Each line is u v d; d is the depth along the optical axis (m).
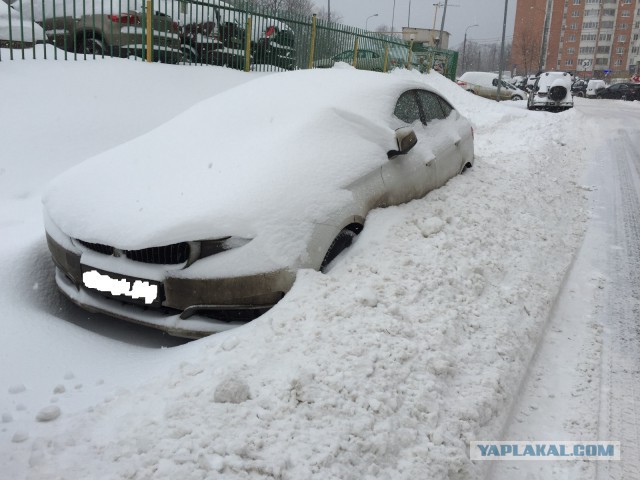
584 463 2.70
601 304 4.41
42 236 4.79
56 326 3.64
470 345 3.30
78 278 3.76
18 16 9.55
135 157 4.43
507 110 20.97
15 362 3.15
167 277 3.42
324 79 5.21
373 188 4.33
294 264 3.50
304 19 14.71
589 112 25.58
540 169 8.63
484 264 4.32
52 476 2.22
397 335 3.19
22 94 7.62
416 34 42.69
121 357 3.36
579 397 3.21
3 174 6.36
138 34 10.17
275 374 2.82
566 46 104.31
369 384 2.76
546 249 5.17
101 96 8.23
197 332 3.42
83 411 2.69
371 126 4.55
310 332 3.12
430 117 5.81
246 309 3.44
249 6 12.19
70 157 7.00
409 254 4.10
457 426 2.68
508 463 2.67
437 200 5.29
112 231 3.55
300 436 2.42
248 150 4.14
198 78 9.92
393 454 2.46
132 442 2.39
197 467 2.24
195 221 3.41
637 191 8.23
